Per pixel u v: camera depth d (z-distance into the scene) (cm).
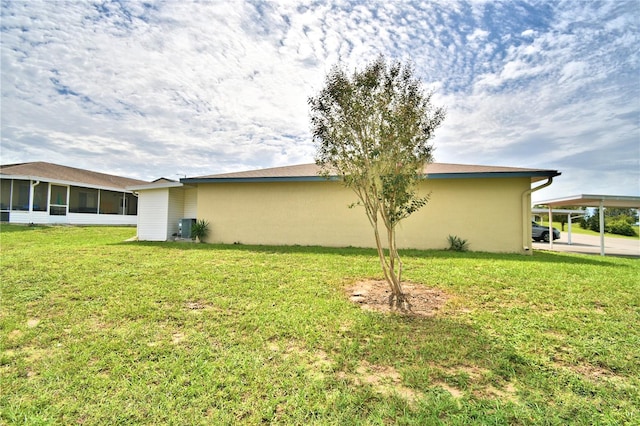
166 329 358
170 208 1308
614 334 342
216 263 725
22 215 1709
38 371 271
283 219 1145
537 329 357
